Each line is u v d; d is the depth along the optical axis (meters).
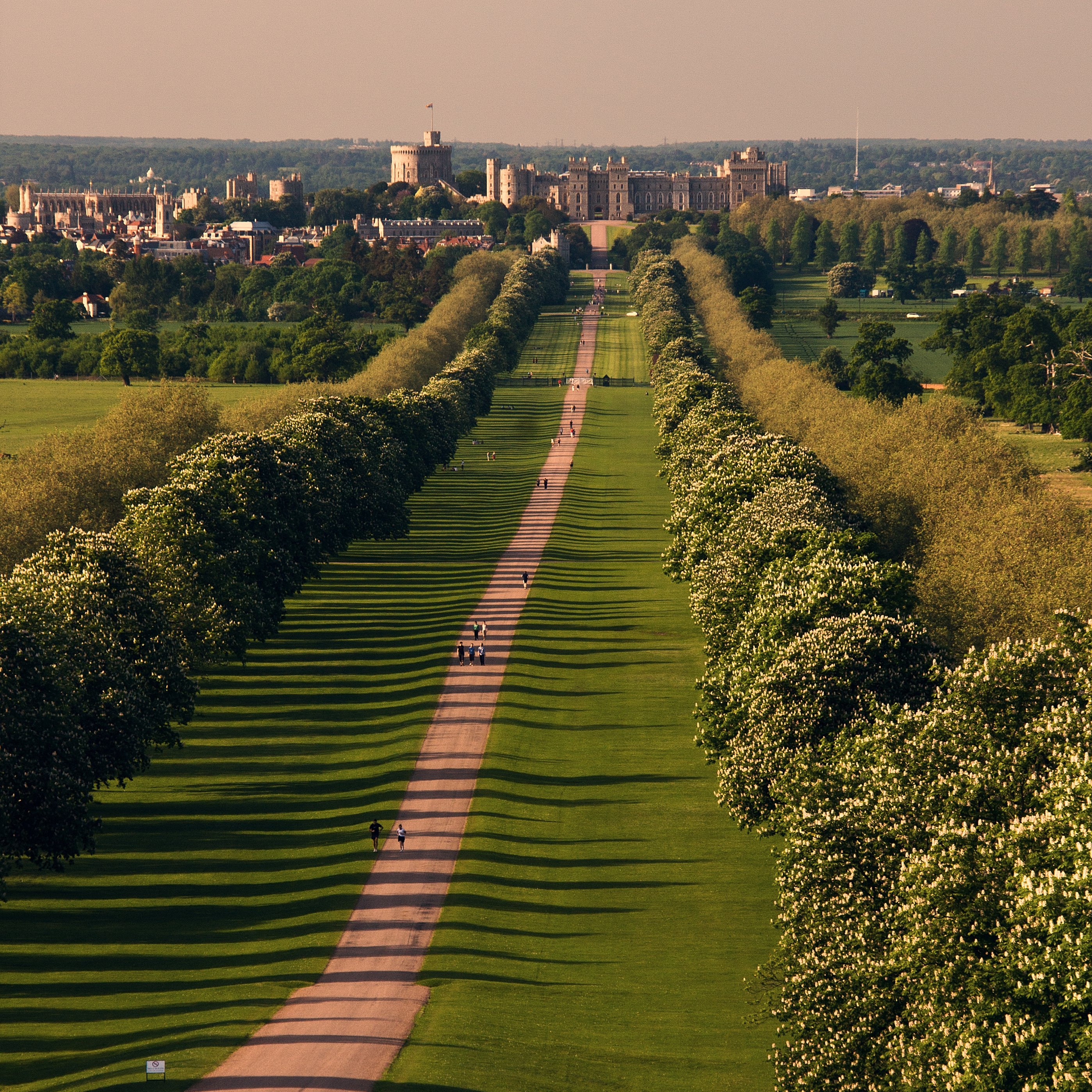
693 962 126.00
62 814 135.00
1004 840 88.25
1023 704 108.19
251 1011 113.69
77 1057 105.56
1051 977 78.06
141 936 131.88
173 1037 108.25
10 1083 101.06
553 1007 116.06
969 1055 78.50
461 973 122.62
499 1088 99.62
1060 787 89.62
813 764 119.69
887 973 90.19
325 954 127.19
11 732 134.38
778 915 129.62
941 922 86.69
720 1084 102.19
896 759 107.62
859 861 102.62
